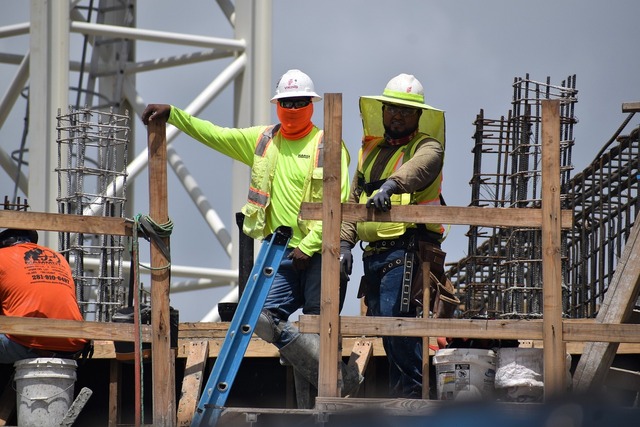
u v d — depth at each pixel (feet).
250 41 192.34
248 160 104.01
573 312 132.67
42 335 95.35
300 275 101.50
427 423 69.92
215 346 111.14
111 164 125.80
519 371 96.94
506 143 116.26
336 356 92.02
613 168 131.75
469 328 93.15
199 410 95.14
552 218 93.30
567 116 115.75
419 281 100.68
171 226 96.84
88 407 117.60
